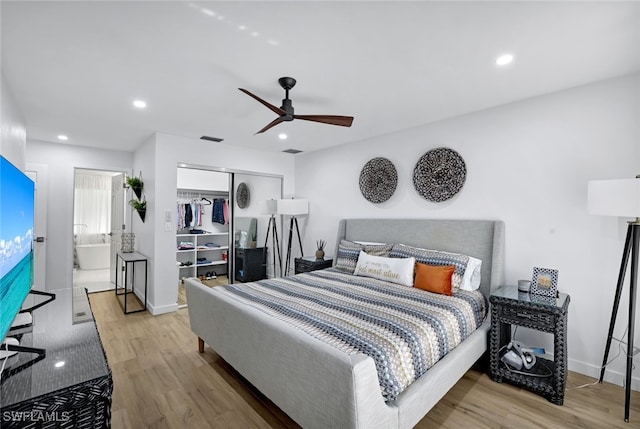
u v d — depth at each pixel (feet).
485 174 9.94
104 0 4.96
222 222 15.19
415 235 11.43
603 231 7.83
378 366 5.01
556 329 6.92
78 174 23.89
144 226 14.23
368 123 11.43
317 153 16.29
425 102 9.37
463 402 6.93
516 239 9.27
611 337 7.32
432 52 6.55
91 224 24.38
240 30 5.80
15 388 3.63
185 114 10.52
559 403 6.82
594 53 6.54
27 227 5.70
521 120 9.20
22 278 5.18
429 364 5.98
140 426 6.07
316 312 6.89
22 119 10.23
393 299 8.09
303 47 6.38
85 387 3.78
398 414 4.88
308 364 4.98
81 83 8.06
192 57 6.79
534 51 6.48
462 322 7.40
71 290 8.13
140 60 6.91
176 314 12.84
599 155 7.88
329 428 4.67
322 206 15.96
